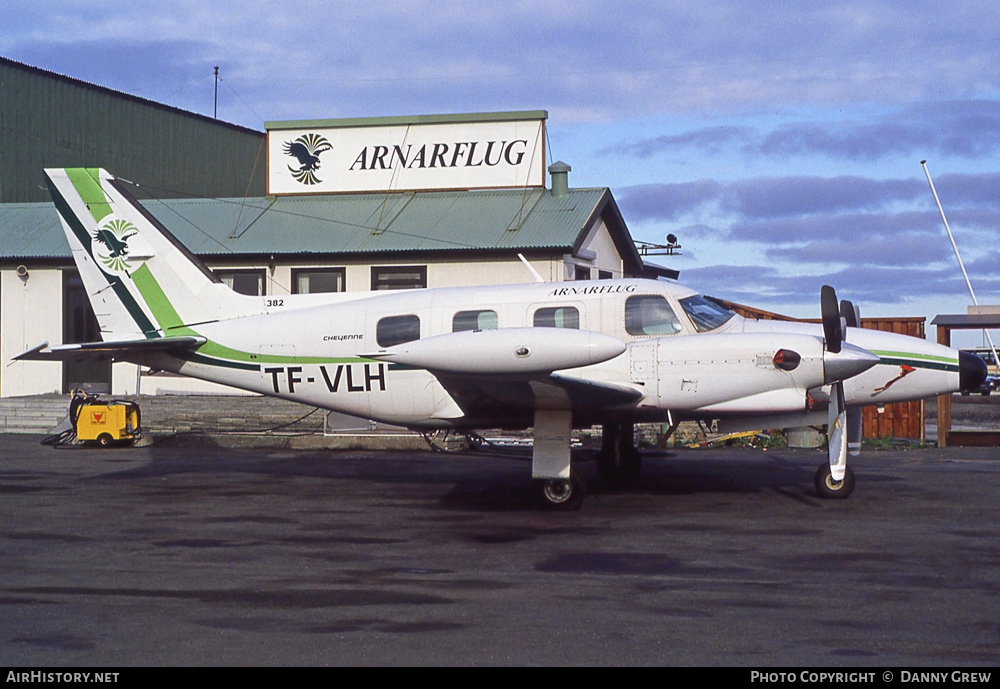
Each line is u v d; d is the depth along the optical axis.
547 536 8.49
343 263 19.98
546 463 9.95
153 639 5.38
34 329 21.08
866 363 9.71
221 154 34.81
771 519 9.24
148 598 6.31
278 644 5.27
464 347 9.09
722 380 9.95
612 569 7.11
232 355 12.20
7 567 7.29
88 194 12.84
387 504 10.44
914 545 7.91
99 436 16.64
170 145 32.34
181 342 12.22
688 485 11.79
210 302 12.59
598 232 21.45
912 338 11.98
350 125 22.44
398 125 22.23
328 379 11.78
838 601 6.12
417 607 6.04
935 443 16.94
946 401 16.64
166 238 12.70
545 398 9.82
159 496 11.08
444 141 21.98
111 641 5.34
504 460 14.88
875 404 11.95
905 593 6.32
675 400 10.06
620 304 10.76
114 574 7.04
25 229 22.30
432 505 10.36
